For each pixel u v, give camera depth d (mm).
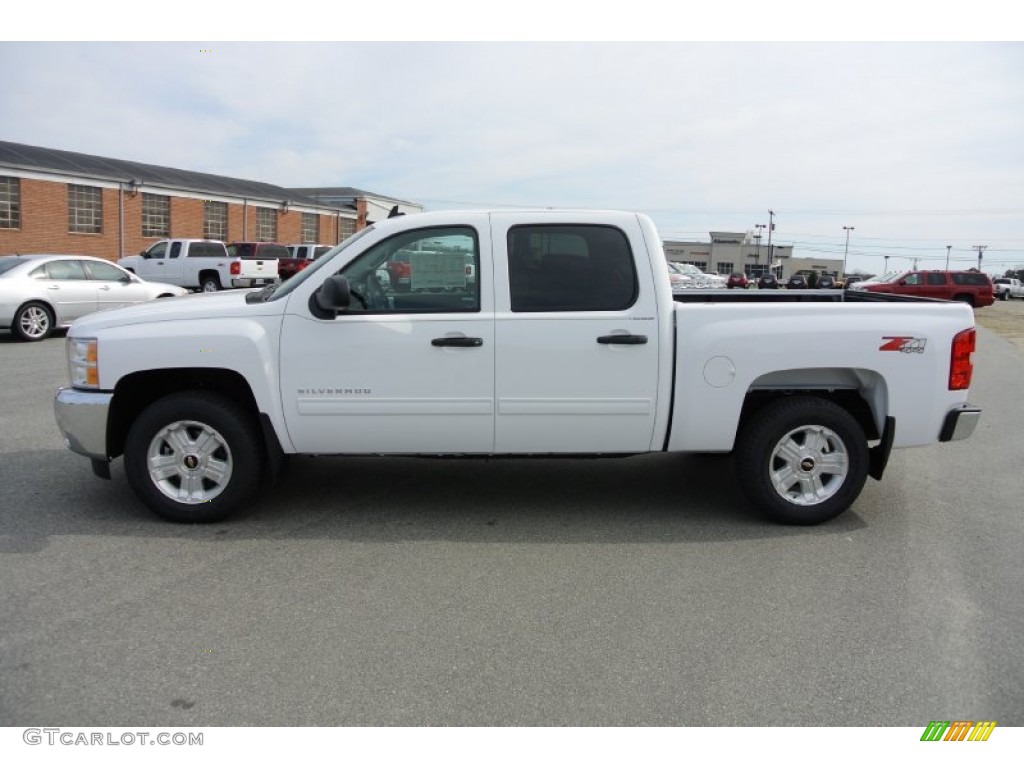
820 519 5090
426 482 6004
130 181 34312
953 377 4973
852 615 3871
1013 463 6871
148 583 4133
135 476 4926
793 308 4922
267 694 3133
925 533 5047
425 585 4156
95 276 15078
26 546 4609
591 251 4891
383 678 3258
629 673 3324
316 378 4836
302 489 5789
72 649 3445
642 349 4840
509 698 3133
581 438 4953
